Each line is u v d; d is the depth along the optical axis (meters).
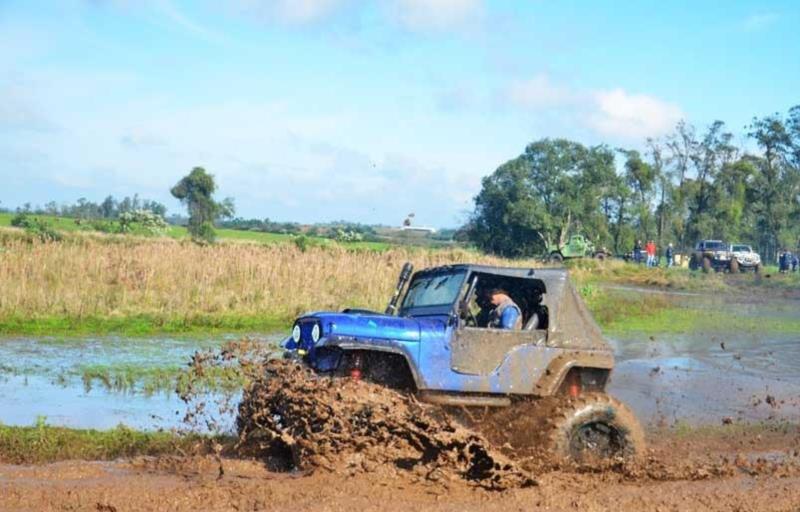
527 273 9.52
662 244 73.94
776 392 14.52
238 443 8.80
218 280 24.47
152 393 12.30
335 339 8.56
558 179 61.19
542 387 9.19
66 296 20.72
